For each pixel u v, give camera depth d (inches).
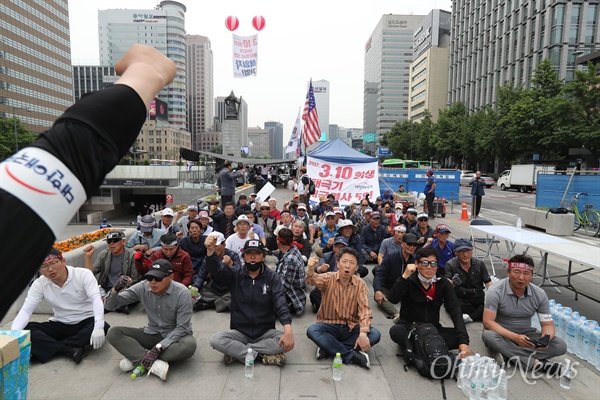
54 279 170.6
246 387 150.6
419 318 178.1
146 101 28.7
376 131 6008.9
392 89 5551.2
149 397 143.6
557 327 194.9
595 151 1166.3
